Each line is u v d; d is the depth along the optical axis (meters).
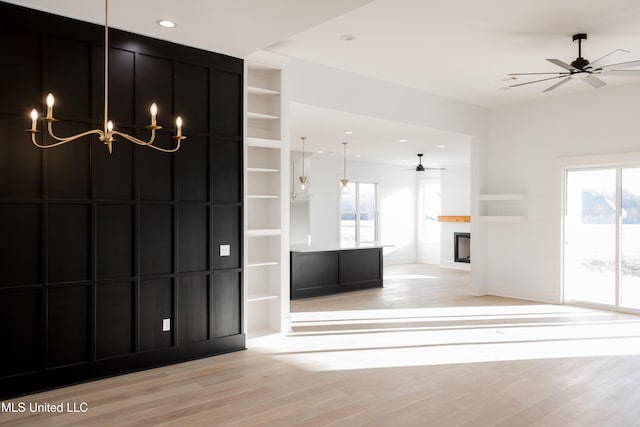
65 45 3.74
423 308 6.89
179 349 4.37
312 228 11.64
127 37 4.02
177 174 4.35
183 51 4.37
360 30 4.73
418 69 6.01
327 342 5.03
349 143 9.08
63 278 3.74
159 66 4.24
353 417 3.17
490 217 7.86
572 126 7.12
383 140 8.64
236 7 3.48
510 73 6.15
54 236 3.70
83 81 3.84
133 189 4.09
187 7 3.51
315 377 3.96
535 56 5.50
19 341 3.55
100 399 3.48
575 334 5.38
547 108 7.41
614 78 6.29
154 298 4.23
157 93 4.23
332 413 3.23
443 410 3.28
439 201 13.38
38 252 3.63
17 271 3.54
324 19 3.72
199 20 3.76
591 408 3.32
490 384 3.79
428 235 13.68
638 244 6.57
